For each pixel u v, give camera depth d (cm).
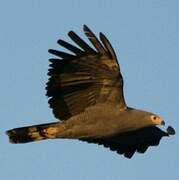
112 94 1653
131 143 1864
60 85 1664
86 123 1669
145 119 1680
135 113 1673
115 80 1633
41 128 1688
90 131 1677
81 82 1653
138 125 1680
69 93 1667
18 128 1698
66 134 1681
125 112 1672
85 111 1672
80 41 1616
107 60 1608
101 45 1591
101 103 1669
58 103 1677
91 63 1627
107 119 1666
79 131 1675
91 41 1595
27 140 1698
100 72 1631
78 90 1661
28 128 1694
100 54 1605
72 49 1625
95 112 1667
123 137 1844
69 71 1650
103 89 1650
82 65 1638
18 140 1698
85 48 1612
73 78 1655
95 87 1652
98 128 1673
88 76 1644
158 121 1683
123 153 1867
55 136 1688
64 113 1680
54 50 1639
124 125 1678
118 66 1606
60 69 1653
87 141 1803
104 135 1686
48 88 1672
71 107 1672
